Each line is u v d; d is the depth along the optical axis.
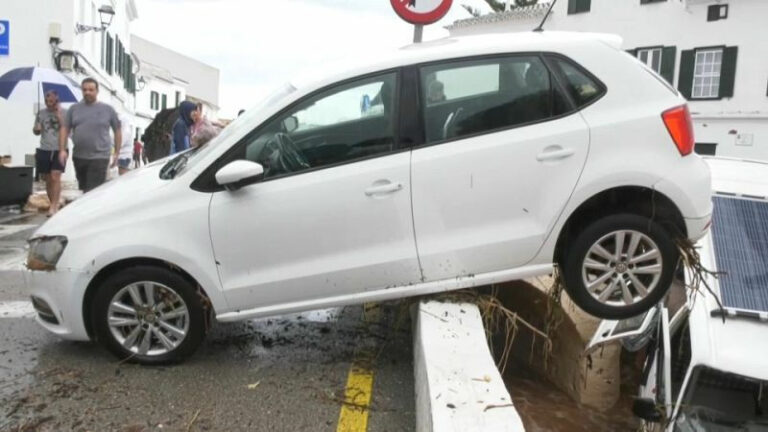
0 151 16.38
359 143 4.05
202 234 4.00
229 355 4.45
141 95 47.06
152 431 3.39
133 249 3.97
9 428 3.37
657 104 4.06
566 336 4.95
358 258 4.03
